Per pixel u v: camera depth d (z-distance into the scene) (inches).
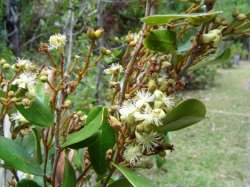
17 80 10.0
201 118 9.4
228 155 82.7
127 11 75.6
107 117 9.5
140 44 10.3
